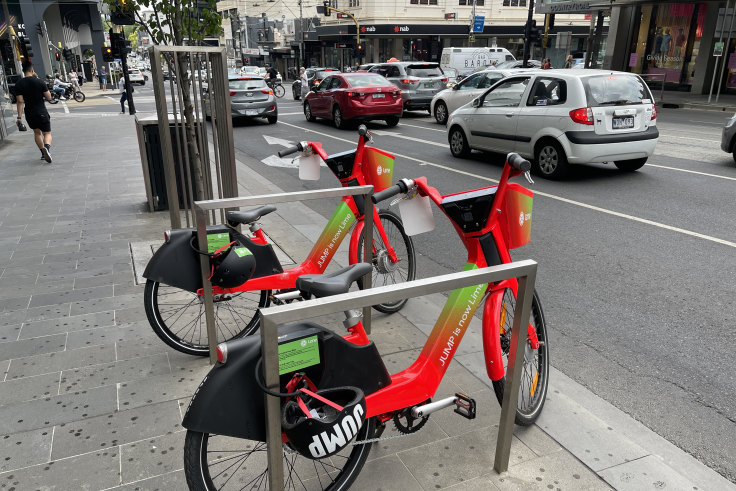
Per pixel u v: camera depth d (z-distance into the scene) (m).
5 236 6.04
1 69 15.43
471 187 8.32
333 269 5.00
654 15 27.53
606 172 9.32
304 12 72.81
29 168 10.32
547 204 7.36
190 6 5.17
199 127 4.95
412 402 2.34
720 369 3.51
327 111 16.47
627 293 4.61
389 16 44.12
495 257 2.72
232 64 68.06
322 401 1.92
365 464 2.57
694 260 5.32
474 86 15.26
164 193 6.99
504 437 2.45
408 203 2.84
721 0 23.25
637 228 6.30
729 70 24.81
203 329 3.85
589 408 3.08
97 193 8.11
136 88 43.25
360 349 2.12
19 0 35.41
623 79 8.63
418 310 4.25
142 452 2.65
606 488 2.45
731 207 7.11
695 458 2.73
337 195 3.40
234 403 1.90
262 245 3.51
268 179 9.47
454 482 2.46
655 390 3.29
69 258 5.30
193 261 3.31
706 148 11.42
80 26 63.34
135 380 3.26
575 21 46.53
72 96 31.77
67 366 3.41
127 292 4.48
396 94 15.73
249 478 2.48
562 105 8.50
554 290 4.68
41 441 2.73
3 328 3.88
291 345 1.89
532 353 2.88
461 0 45.06
